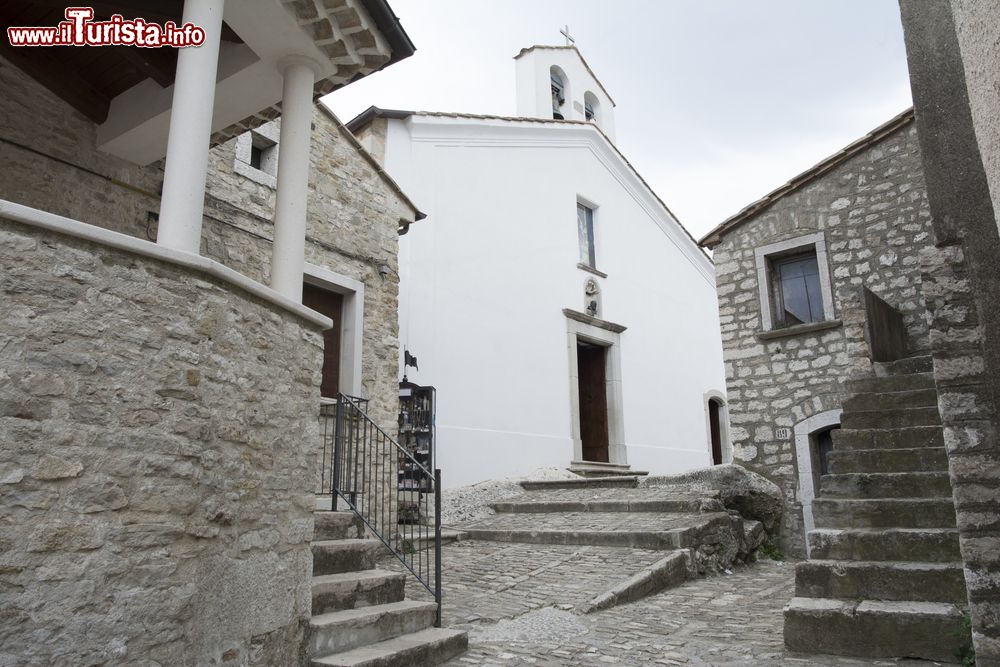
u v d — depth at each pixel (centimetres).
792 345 812
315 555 430
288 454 368
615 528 707
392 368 784
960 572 397
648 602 541
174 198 346
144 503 274
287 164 454
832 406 774
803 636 399
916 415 548
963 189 333
